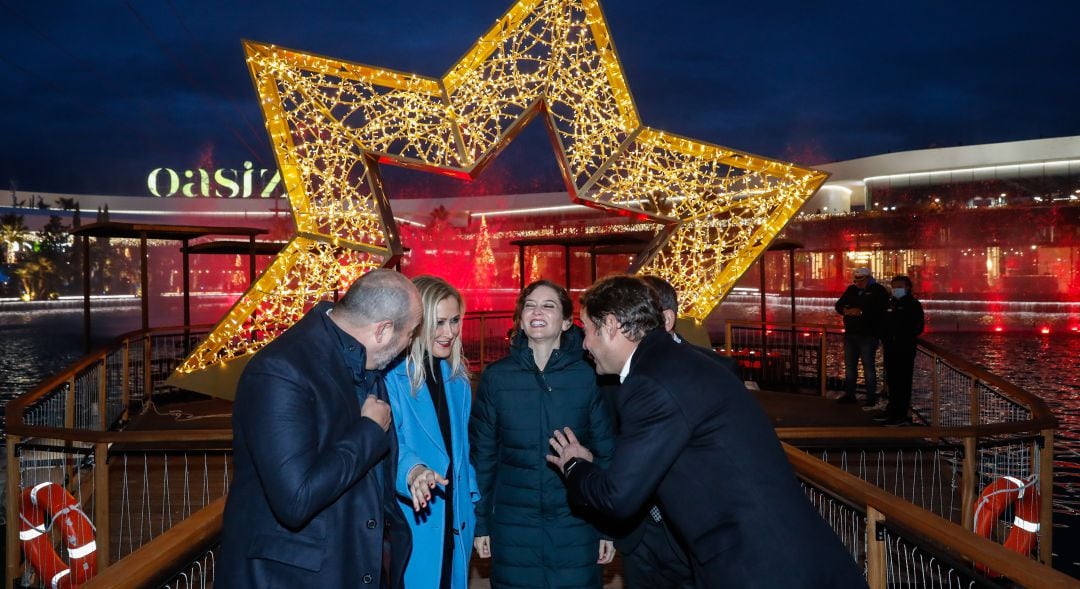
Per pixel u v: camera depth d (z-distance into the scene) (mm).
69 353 31719
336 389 2189
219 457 7500
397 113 8539
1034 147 57625
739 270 9625
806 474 3645
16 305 74500
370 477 2291
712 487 2178
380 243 9016
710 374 2256
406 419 2902
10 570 4812
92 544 4727
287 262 8852
